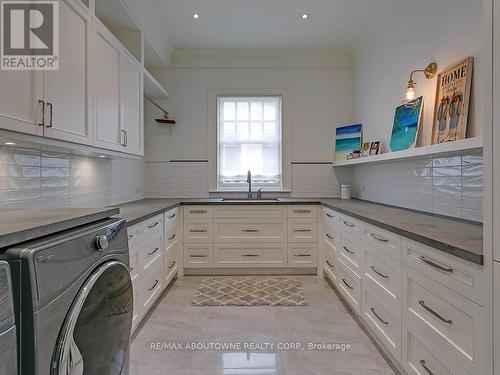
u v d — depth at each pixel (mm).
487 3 1018
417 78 2463
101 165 2754
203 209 3459
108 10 2422
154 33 3184
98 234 1117
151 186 3996
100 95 2002
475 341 1090
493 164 995
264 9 2990
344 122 4000
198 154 4027
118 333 1250
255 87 3986
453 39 2016
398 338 1667
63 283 897
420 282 1450
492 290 1003
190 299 2805
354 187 3922
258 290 3021
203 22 3232
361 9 2975
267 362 1843
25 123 1334
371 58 3430
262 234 3471
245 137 4039
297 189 4020
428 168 2320
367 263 2107
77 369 938
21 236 854
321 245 3449
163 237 2797
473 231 1528
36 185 1885
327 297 2852
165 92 3715
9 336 733
